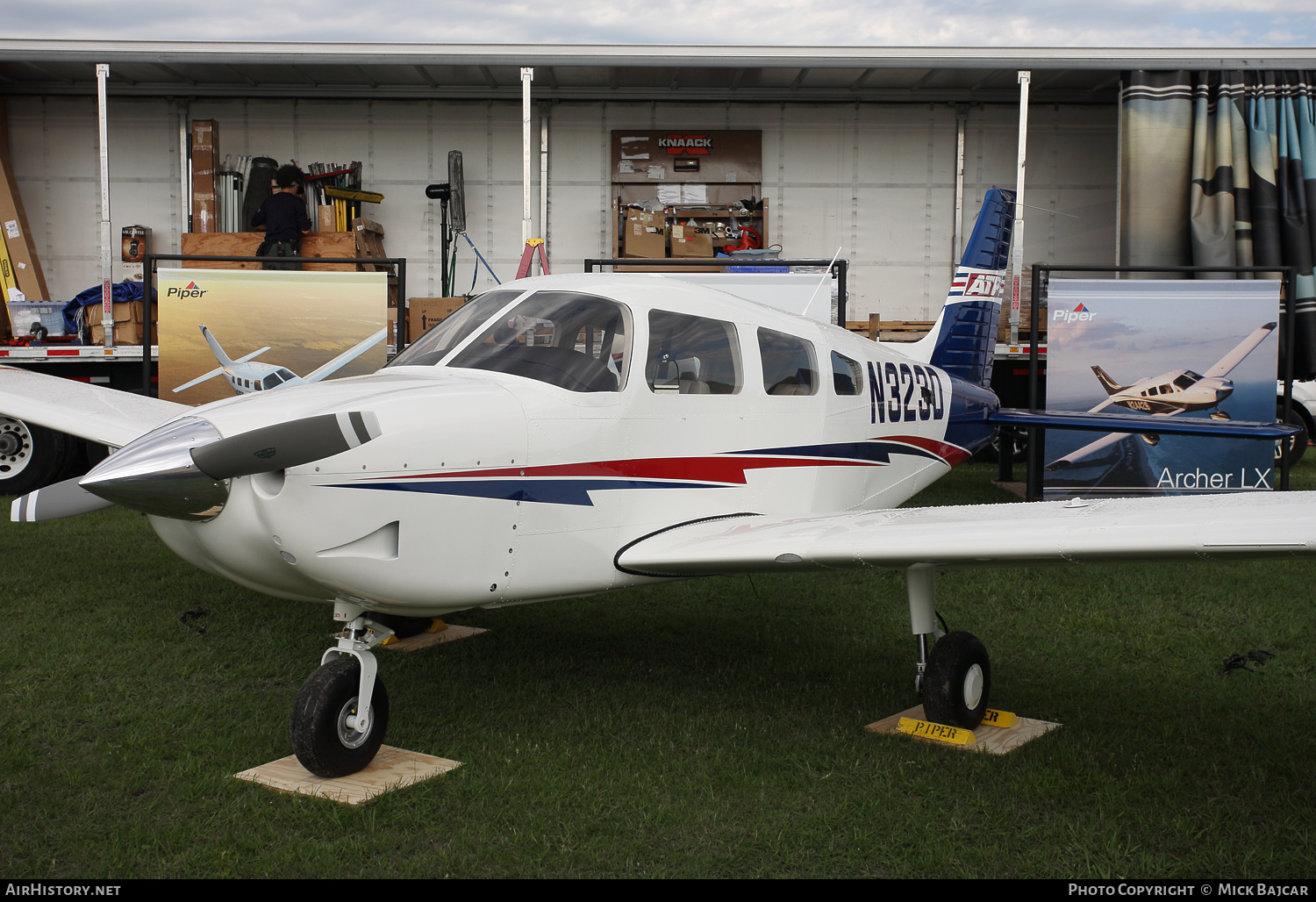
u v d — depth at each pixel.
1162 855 2.28
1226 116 7.70
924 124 8.60
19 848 2.25
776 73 8.00
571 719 3.14
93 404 4.62
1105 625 4.20
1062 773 2.73
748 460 3.67
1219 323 6.90
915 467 4.72
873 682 3.56
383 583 2.67
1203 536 2.36
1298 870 2.22
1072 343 6.98
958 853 2.29
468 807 2.49
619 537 3.24
